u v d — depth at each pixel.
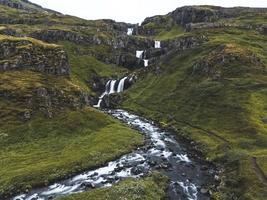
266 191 70.12
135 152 97.56
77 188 74.75
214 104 126.19
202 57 159.38
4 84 117.62
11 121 104.94
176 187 75.31
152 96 155.25
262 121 110.56
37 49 137.12
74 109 119.31
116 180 78.31
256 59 146.00
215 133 109.56
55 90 121.19
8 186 74.56
